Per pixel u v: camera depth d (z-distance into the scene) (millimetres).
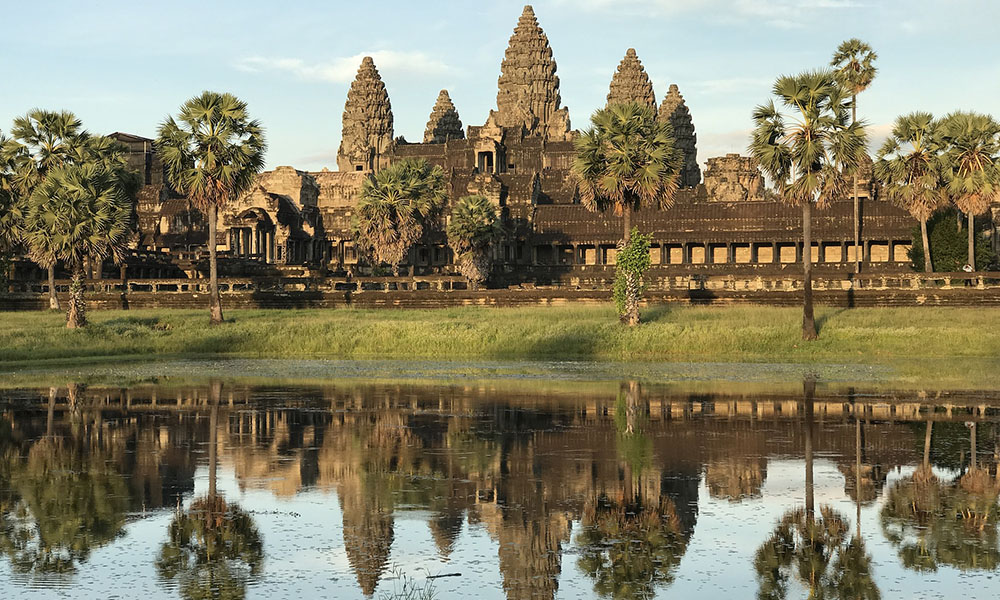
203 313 89938
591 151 71812
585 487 24750
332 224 160125
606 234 138875
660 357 61250
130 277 118812
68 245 70688
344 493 24234
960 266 101250
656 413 36344
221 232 152125
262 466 27250
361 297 96250
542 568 18750
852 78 110750
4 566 18797
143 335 70125
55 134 92125
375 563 19062
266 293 97750
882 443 30188
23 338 66000
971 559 19062
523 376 49562
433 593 17422
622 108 72500
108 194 72562
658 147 71938
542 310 86812
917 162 92500
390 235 106875
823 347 63250
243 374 50969
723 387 44250
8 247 95250
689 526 21391
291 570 18656
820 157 66562
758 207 135500
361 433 32312
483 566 18891
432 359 61281
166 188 168125
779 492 24141
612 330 68125
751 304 87750
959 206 91312
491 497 23828
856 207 115875
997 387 43719
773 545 20016
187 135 80250
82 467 27125
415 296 95125
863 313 76688
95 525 21484
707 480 25406
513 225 142500
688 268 128375
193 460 28047
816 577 18125
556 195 163125
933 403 38656
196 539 20531
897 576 18172
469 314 84500
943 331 64875
